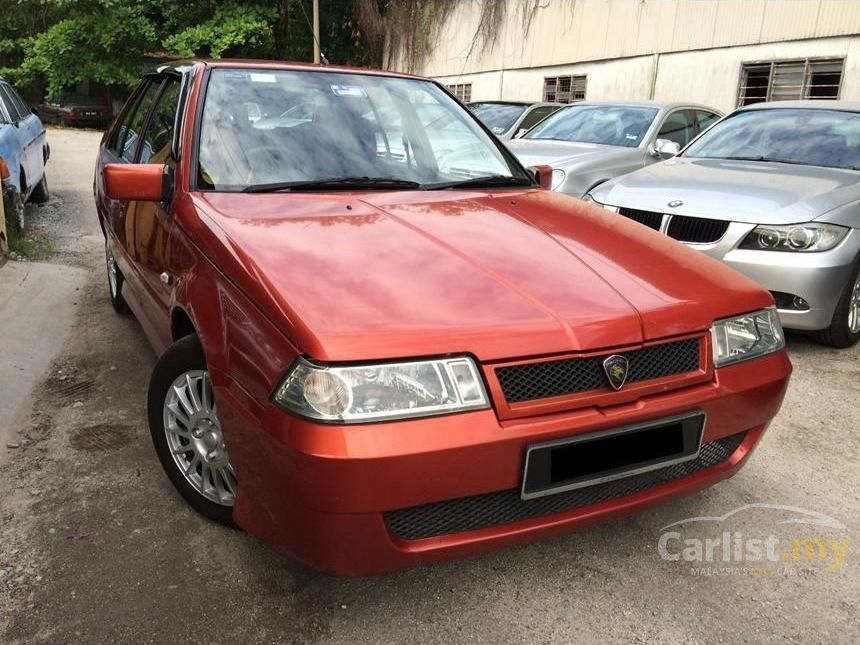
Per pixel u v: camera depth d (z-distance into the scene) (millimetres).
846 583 2379
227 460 2430
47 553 2398
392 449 1793
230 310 2154
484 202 2871
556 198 3131
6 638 2027
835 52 10484
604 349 2037
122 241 3732
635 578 2383
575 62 15352
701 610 2238
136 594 2221
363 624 2139
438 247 2336
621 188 5051
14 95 8133
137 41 23969
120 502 2707
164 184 2820
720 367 2260
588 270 2320
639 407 2070
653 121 7391
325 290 2025
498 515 2016
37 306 4824
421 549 1934
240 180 2812
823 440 3387
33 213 8109
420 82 3623
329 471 1784
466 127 3535
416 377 1859
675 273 2416
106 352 4172
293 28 26031
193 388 2535
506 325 1971
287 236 2334
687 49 12680
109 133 4938
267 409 1904
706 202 4535
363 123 3191
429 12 20859
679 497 2309
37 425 3299
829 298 4242
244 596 2232
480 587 2322
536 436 1921
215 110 3004
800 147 5340
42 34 23828
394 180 2996
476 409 1891
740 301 2373
